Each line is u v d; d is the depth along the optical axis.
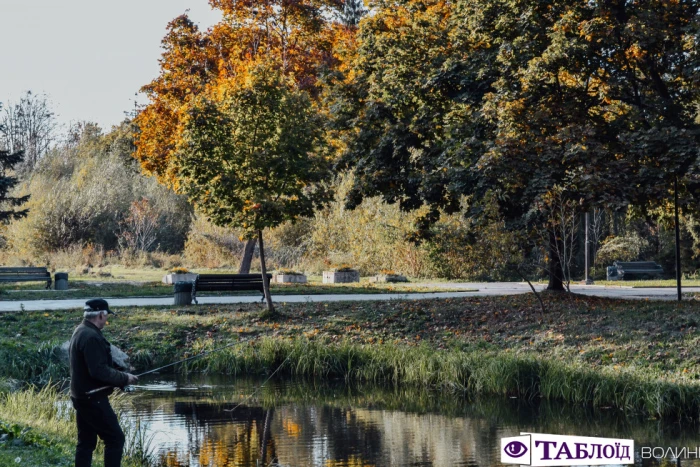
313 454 10.13
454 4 22.05
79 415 6.96
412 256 42.78
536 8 19.17
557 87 19.47
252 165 18.39
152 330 18.44
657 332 15.61
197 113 18.45
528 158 17.80
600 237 50.72
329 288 29.33
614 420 12.20
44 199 56.44
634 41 18.31
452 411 12.96
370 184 21.30
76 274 41.66
